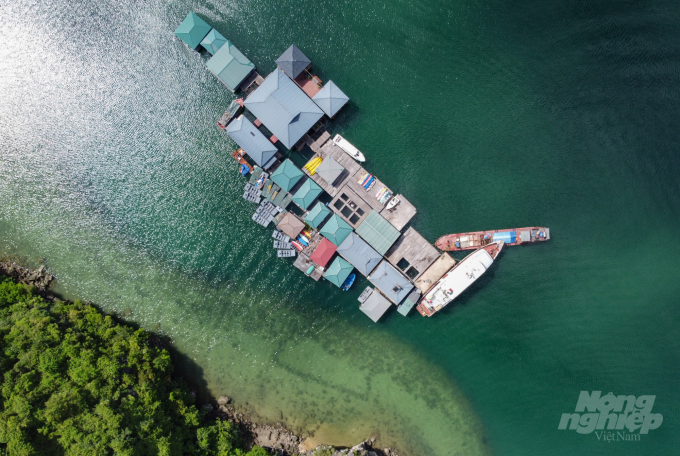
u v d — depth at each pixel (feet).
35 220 180.14
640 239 176.86
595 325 177.88
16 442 143.43
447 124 177.58
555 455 178.29
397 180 177.06
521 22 178.81
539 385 180.04
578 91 177.37
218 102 178.70
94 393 154.81
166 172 180.24
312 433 178.60
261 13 177.99
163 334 179.11
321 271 177.06
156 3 178.91
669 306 176.96
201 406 176.45
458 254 176.96
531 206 177.37
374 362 180.04
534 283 177.37
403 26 178.40
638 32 177.27
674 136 176.55
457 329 179.32
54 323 161.99
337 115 176.86
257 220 176.76
